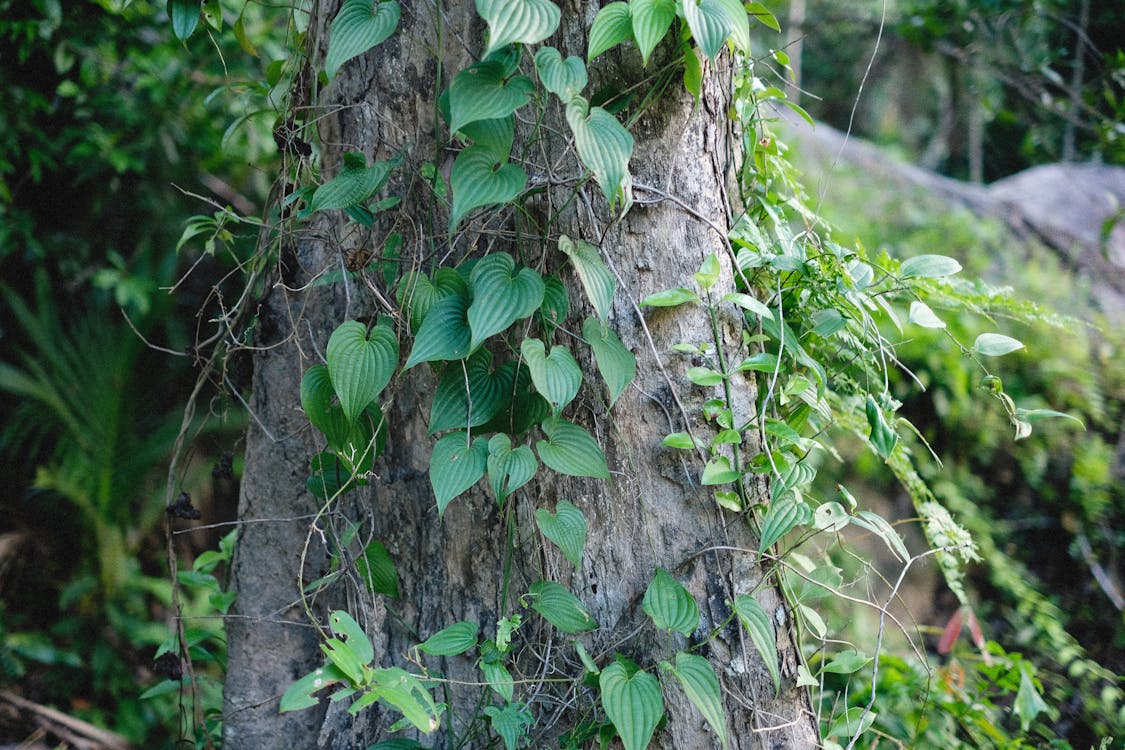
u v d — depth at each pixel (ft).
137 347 12.17
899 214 13.71
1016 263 12.91
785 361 5.47
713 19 4.51
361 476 5.52
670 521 5.17
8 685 10.21
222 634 8.26
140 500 12.16
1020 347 5.48
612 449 5.15
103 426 11.62
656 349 5.10
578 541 4.92
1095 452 10.82
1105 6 13.42
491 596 5.57
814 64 20.95
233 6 12.42
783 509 4.90
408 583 5.84
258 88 6.59
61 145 12.71
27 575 11.66
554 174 4.97
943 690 7.60
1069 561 10.75
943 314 11.33
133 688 10.61
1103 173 15.10
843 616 9.14
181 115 13.01
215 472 6.66
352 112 5.69
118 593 11.43
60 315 12.98
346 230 5.84
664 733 5.20
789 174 6.76
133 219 13.47
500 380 5.02
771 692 5.24
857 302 5.45
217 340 6.80
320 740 6.15
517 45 4.55
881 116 21.11
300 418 6.48
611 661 5.19
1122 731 8.63
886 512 10.64
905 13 14.12
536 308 4.64
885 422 5.32
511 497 5.33
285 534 6.62
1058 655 9.37
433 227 5.41
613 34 4.50
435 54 5.30
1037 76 13.56
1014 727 8.76
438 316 4.85
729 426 5.02
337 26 4.83
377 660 5.88
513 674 5.45
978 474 11.27
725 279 5.22
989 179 19.79
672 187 5.06
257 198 13.80
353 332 4.94
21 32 12.14
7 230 12.21
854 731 5.58
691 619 4.86
